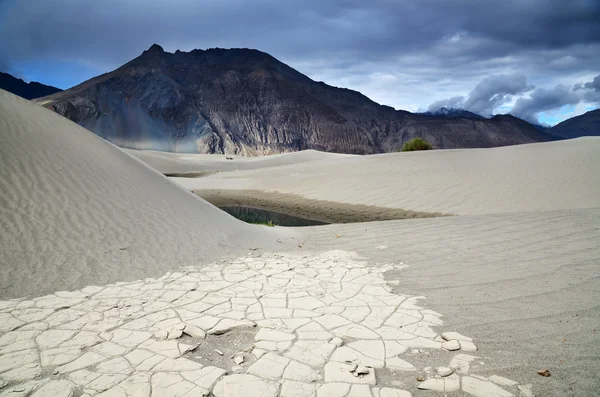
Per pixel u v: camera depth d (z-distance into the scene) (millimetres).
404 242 7891
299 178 25562
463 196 15875
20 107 9797
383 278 5789
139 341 3893
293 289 5367
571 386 3045
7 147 7875
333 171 26297
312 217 15508
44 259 5746
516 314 4293
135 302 4836
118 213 7734
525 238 7320
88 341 3873
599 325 3896
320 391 3119
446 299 4867
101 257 6141
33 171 7723
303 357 3617
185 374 3355
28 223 6406
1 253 5621
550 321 4066
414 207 15586
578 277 5156
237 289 5352
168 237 7406
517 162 20094
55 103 184625
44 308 4590
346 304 4824
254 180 28062
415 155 29422
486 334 3930
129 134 198125
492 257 6359
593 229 7500
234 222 9734
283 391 3119
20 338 3908
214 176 33938
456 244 7363
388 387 3166
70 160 8742
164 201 9227
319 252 7527
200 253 7004
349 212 15977
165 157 57344
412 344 3814
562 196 13969
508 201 14477
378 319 4387
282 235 9414
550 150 22375
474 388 3098
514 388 3074
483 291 5008
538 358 3436
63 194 7523
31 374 3309
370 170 24125
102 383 3203
